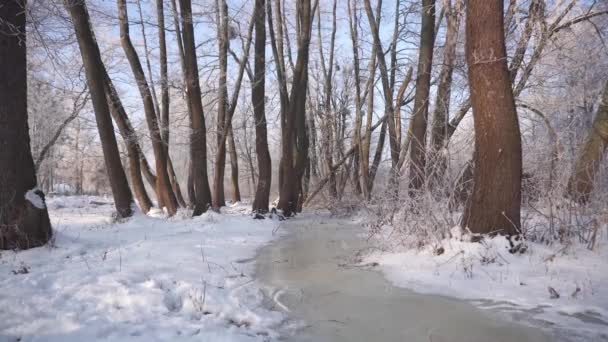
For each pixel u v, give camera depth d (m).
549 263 5.66
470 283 5.23
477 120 6.36
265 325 4.16
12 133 6.83
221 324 4.11
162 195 14.52
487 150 6.25
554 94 11.49
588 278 5.09
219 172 15.61
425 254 6.48
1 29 6.68
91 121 23.11
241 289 5.22
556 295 4.63
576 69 11.17
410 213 7.05
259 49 13.79
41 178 30.70
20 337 3.63
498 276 5.37
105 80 13.84
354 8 18.05
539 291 4.83
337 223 12.38
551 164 7.25
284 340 3.86
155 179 16.14
